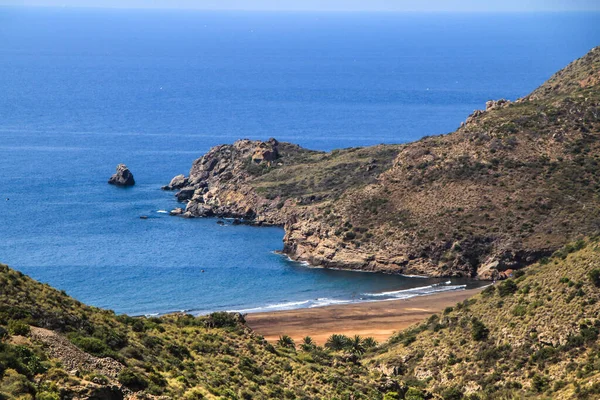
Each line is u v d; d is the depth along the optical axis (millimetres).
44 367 56344
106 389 55969
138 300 162500
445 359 102125
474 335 104062
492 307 109250
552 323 99312
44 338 61406
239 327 88500
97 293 166500
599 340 93562
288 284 176250
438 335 108750
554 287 105812
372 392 82125
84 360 61125
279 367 81125
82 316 70812
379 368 104688
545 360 94125
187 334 80812
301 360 85812
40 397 52125
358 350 117312
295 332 137500
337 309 154750
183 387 64500
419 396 85875
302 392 75125
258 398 70000
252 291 170625
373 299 165625
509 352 98438
